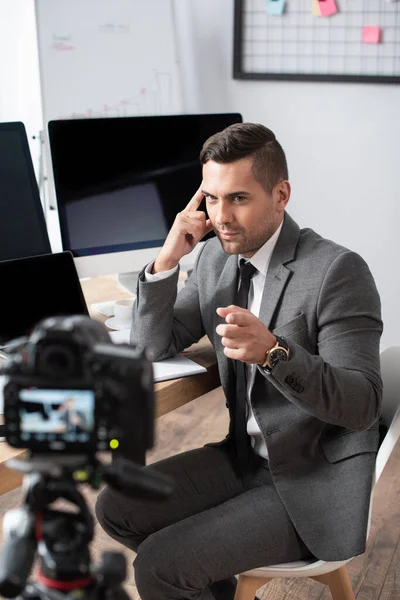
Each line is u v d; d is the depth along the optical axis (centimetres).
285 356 142
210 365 178
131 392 72
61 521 76
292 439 161
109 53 322
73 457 72
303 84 338
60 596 74
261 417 163
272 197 162
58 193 212
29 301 184
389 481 274
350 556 147
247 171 157
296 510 154
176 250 177
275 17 334
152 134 223
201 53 352
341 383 148
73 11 311
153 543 151
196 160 233
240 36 339
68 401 71
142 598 152
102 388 70
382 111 329
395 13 317
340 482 156
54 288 188
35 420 72
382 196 338
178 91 343
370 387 152
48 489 73
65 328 70
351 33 325
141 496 76
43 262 188
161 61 336
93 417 71
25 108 335
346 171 342
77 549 75
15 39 326
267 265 169
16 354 73
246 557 150
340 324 157
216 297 177
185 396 172
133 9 325
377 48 323
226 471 176
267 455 172
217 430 304
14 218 207
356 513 150
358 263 162
